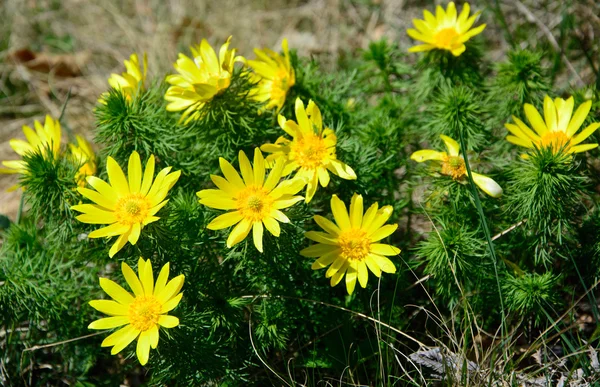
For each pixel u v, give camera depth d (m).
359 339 0.76
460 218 0.74
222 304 0.71
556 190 0.71
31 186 0.72
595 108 0.77
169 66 1.07
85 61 1.13
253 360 0.76
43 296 0.75
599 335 0.73
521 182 0.72
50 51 1.14
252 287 0.74
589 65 0.95
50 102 1.06
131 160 0.68
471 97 0.78
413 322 0.79
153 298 0.66
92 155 0.78
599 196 0.80
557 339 0.77
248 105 0.76
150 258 0.71
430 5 1.08
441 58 0.80
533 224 0.73
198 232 0.72
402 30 1.06
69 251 0.78
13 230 0.80
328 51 1.06
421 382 0.73
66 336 0.78
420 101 0.83
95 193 0.68
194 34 1.14
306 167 0.70
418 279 0.79
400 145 0.79
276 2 1.17
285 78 0.78
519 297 0.73
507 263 0.75
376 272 0.69
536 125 0.74
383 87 0.87
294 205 0.70
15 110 1.05
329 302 0.76
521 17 1.03
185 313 0.69
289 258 0.72
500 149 0.79
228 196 0.68
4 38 1.13
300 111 0.71
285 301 0.74
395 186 0.80
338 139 0.73
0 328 0.81
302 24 1.15
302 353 0.77
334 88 0.84
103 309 0.66
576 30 0.98
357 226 0.70
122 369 0.79
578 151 0.72
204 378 0.70
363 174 0.74
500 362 0.73
